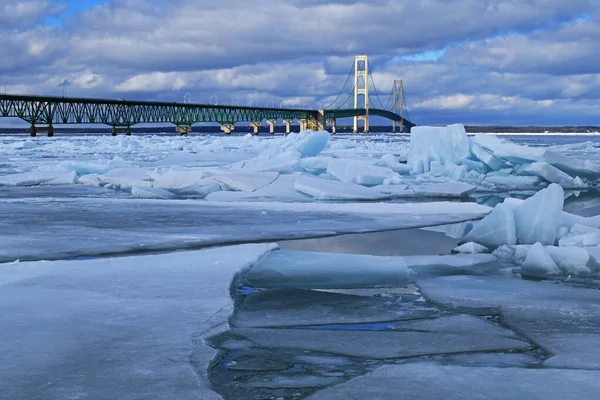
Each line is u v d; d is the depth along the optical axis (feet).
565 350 15.42
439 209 46.03
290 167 68.59
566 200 60.59
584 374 13.53
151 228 37.01
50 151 166.09
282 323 18.02
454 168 78.48
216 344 15.98
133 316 17.56
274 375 13.93
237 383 13.46
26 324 16.65
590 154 143.02
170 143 222.28
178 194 59.16
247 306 19.86
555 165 75.72
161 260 25.85
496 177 75.46
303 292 21.76
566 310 19.34
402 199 57.98
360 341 16.34
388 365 14.21
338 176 68.18
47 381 12.82
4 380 12.84
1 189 64.03
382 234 36.04
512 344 16.15
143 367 13.65
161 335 15.90
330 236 35.24
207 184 60.49
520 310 19.33
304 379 13.70
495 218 31.04
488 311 19.52
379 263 26.37
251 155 120.06
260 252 27.96
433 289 22.08
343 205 48.34
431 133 87.10
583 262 25.27
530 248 26.91
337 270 25.09
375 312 19.27
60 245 31.12
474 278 24.11
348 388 12.83
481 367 14.06
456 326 17.71
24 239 32.73
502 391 12.60
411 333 17.04
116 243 31.78
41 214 43.14
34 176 70.49
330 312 19.24
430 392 12.58
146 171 73.10
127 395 12.18
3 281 21.66
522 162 77.66
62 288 20.71
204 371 13.64
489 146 79.00
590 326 17.66
